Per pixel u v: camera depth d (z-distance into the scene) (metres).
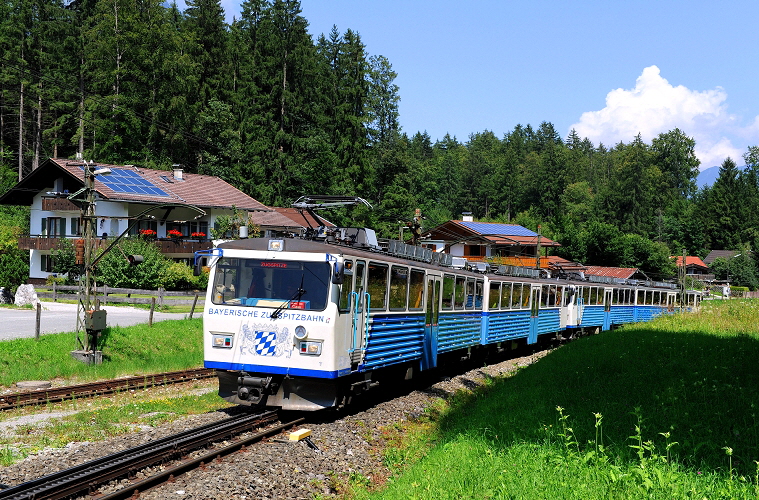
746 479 6.99
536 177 119.12
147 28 55.78
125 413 11.90
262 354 11.32
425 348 16.02
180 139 56.19
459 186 123.25
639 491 6.59
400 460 10.03
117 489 7.57
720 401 10.67
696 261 99.62
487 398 14.30
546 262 55.44
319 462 9.30
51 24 64.44
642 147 131.75
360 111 68.62
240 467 8.48
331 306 11.20
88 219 17.84
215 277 11.75
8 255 37.09
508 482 7.17
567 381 14.16
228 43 63.81
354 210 63.44
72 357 17.47
